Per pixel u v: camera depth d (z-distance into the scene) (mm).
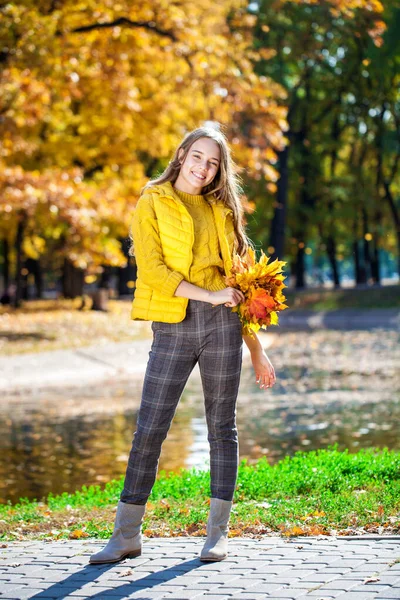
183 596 4277
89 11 22625
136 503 5078
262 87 24031
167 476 9398
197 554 5105
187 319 5027
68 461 10922
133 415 14570
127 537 5059
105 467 10523
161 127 29828
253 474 7539
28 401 16453
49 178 28156
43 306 41656
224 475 5078
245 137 23359
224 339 5043
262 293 4953
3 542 5977
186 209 5043
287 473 7535
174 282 4957
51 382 19391
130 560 5035
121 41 23047
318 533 5586
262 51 25797
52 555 5262
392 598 4031
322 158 51062
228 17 26078
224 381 5066
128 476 5090
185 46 22906
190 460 10516
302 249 53594
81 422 13953
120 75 23219
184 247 5031
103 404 15922
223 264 5172
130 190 34312
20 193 26844
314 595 4156
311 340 31453
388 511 6078
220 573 4656
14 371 19875
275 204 45625
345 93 50062
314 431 12531
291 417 13961
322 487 7035
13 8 21125
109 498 7641
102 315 35781
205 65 22828
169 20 22562
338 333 35312
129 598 4297
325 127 50750
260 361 5336
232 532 5691
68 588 4512
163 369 5047
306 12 39719
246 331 5098
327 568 4613
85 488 8797
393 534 5516
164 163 44406
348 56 46750
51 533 6285
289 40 41250
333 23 40250
